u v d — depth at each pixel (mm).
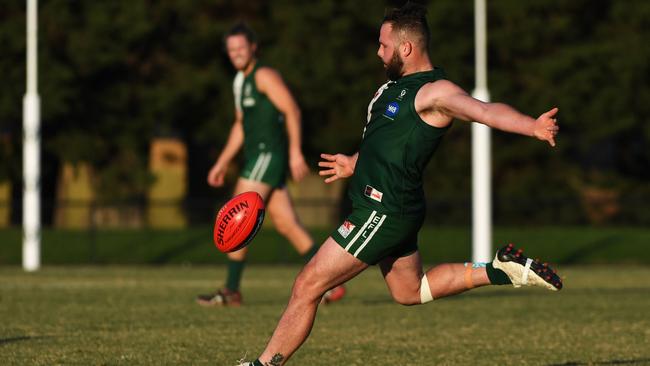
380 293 54750
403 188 23453
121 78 111250
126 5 106500
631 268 84188
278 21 113125
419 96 23047
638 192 125375
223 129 112125
